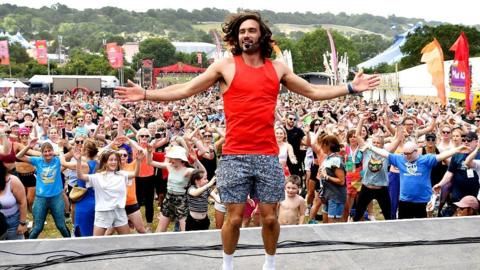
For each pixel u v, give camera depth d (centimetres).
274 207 373
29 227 875
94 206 703
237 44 363
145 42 12256
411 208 721
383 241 488
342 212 796
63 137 982
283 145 928
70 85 5478
